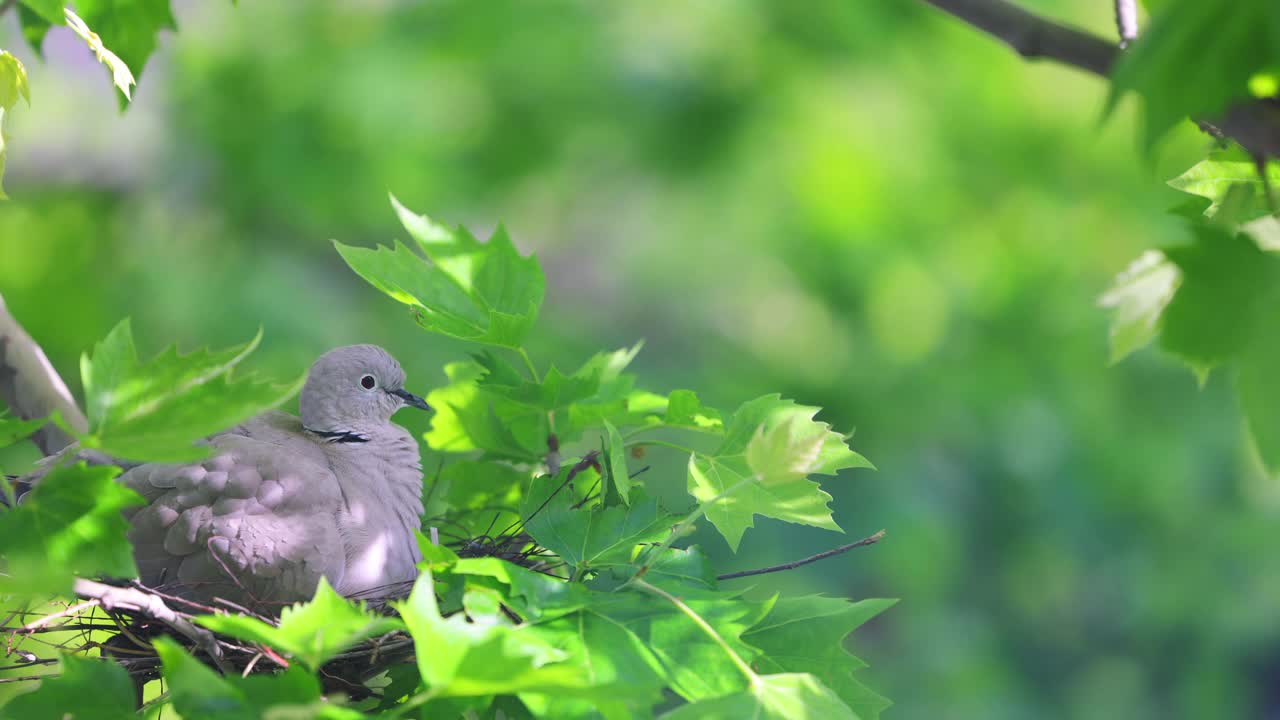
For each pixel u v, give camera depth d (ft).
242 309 45.50
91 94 48.98
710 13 48.83
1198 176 10.85
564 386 14.51
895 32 50.98
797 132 50.16
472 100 49.19
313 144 47.11
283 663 12.66
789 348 53.98
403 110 47.42
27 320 46.42
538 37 48.16
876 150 52.06
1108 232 57.52
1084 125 55.52
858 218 52.31
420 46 49.08
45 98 48.62
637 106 47.85
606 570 12.51
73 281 47.52
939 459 53.83
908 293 53.62
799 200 52.37
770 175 51.26
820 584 46.37
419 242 14.43
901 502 50.31
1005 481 54.39
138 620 13.96
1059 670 56.80
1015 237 57.26
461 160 49.52
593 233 55.26
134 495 10.73
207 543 14.80
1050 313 56.08
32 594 10.70
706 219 52.42
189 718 9.45
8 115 13.47
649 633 11.13
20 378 16.12
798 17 49.57
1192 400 56.95
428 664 9.20
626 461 14.97
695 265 53.78
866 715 12.09
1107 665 57.16
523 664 9.05
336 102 47.01
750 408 13.55
